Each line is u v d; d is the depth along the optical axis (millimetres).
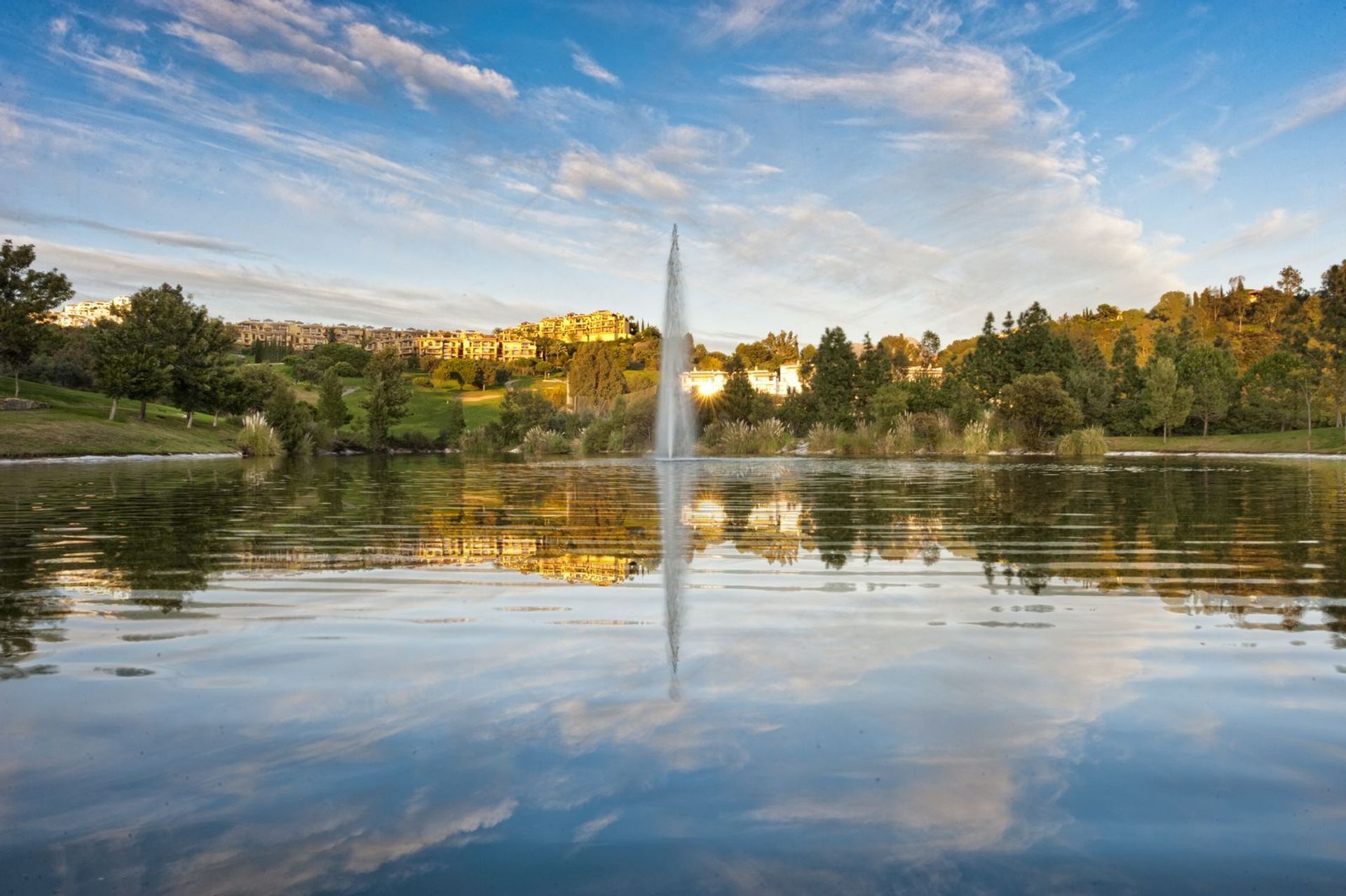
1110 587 4625
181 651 3262
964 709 2533
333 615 3941
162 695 2701
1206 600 4238
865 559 5719
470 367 114250
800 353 135625
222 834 1767
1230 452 39844
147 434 38531
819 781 2008
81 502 11023
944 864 1625
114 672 2973
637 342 156500
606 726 2385
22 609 4090
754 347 139000
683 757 2150
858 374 47406
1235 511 9070
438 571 5277
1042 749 2217
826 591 4531
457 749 2215
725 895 1516
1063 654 3176
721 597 4355
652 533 7328
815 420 46531
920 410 44844
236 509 9906
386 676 2896
